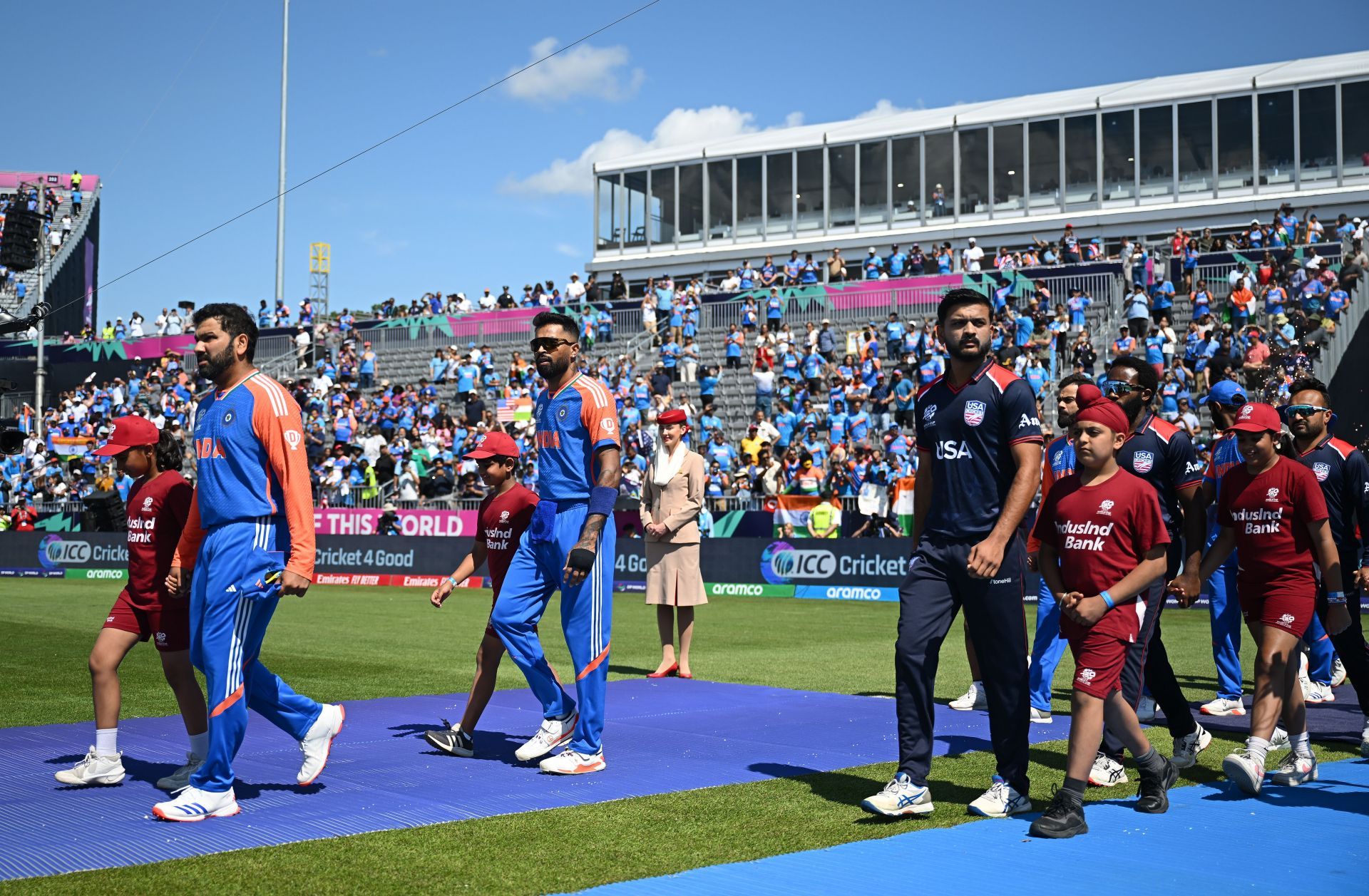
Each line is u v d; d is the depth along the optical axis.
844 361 24.92
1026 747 4.91
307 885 3.81
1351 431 19.88
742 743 6.62
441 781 5.58
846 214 34.62
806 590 19.39
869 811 4.90
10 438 18.39
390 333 32.88
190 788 4.83
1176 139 31.06
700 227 36.44
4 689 8.79
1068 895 3.73
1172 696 5.87
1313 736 6.83
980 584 4.82
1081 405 6.07
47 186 49.91
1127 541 4.74
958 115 33.50
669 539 9.66
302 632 13.60
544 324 5.94
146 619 5.42
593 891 3.76
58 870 3.98
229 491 4.86
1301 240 24.28
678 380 27.20
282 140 33.06
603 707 5.80
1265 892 3.76
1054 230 32.19
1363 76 29.27
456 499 23.62
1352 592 6.45
